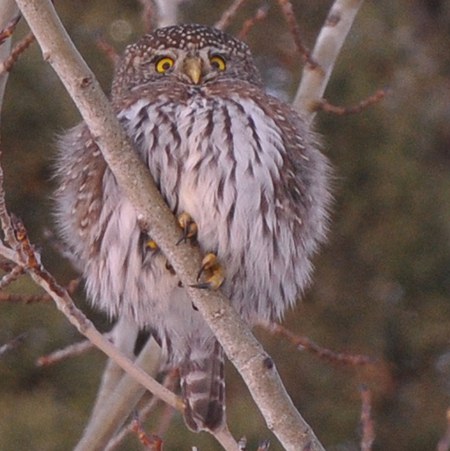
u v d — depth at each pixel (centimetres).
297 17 2278
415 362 2205
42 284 941
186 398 1037
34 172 2134
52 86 2114
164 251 914
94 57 2116
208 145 992
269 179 1005
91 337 954
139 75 1109
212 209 984
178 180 983
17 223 924
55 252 2058
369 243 2212
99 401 1121
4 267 1032
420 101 2261
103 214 1009
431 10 2395
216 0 2238
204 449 1934
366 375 2139
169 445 1928
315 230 1066
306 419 2112
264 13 1191
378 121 2222
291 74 2197
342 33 1157
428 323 2211
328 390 2128
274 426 902
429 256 2222
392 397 2166
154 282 1012
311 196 1050
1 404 2011
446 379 2200
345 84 2208
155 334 1078
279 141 1017
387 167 2217
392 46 2231
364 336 2186
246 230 997
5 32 960
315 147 1069
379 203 2216
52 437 1983
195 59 1084
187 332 1042
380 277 2217
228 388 1991
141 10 2133
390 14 2259
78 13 2162
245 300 1038
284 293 1061
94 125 891
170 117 1005
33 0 867
